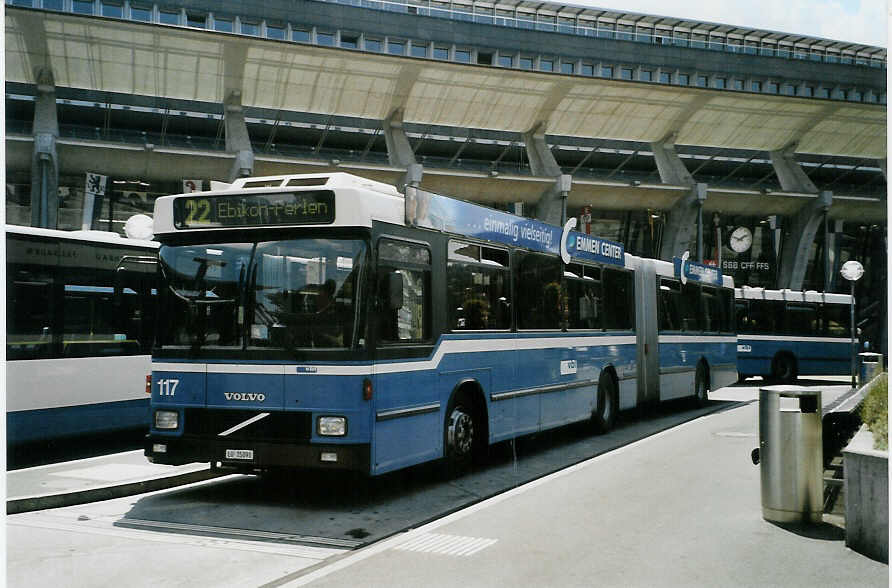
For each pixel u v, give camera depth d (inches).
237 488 356.5
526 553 246.5
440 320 358.9
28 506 306.2
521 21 2284.7
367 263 307.7
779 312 1111.0
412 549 251.9
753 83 2349.9
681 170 2338.8
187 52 1738.4
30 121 1742.1
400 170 2016.5
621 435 553.0
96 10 1873.8
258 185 335.6
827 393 847.1
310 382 303.6
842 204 2480.3
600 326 557.0
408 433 330.3
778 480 288.0
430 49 2208.4
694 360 740.7
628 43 2319.1
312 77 1887.3
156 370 324.5
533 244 462.3
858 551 245.9
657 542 259.9
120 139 1856.5
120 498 333.4
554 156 2356.1
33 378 425.1
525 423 441.1
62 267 447.2
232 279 319.0
